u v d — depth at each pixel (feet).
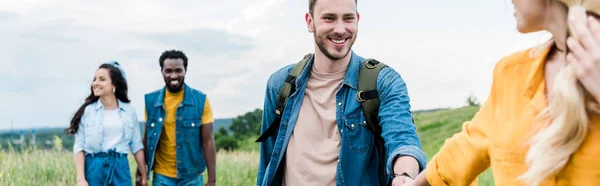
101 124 20.39
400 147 11.00
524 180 5.42
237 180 31.83
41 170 29.35
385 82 12.10
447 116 76.59
